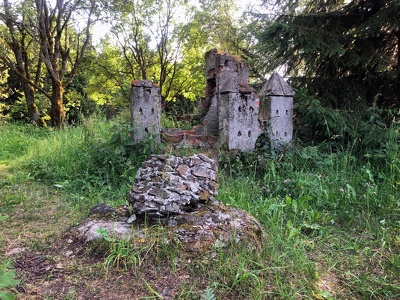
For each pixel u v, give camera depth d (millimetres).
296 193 3984
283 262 2268
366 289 2098
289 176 4449
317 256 2559
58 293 1857
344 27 6586
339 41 6340
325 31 6246
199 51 17125
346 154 4938
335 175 4383
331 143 5707
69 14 12594
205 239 2240
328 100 6363
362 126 5566
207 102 6961
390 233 3025
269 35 6262
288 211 3432
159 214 2428
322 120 5617
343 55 6297
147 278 1998
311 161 4949
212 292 1823
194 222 2402
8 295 1506
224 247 2227
